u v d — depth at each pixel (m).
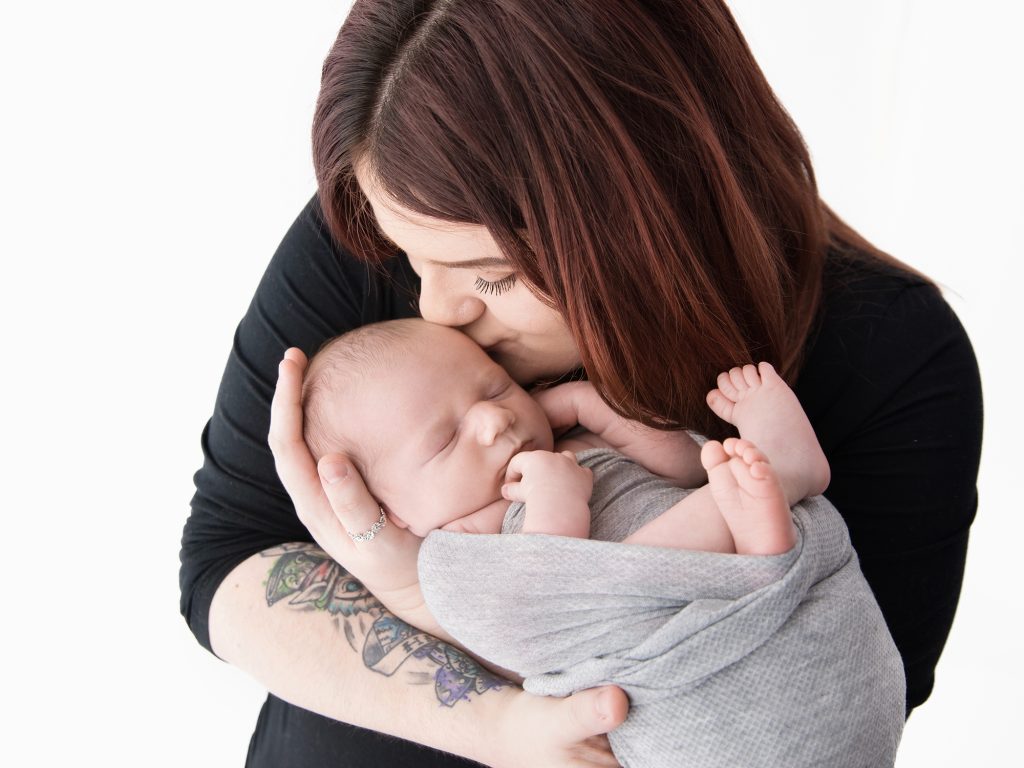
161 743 2.42
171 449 2.52
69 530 2.47
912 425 1.33
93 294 2.46
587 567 1.09
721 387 1.22
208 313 2.52
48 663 2.44
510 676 1.33
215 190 2.49
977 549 2.86
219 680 2.47
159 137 2.44
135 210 2.46
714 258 1.17
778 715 1.05
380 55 1.06
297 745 1.47
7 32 2.34
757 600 1.03
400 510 1.28
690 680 1.04
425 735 1.24
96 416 2.48
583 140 1.03
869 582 1.33
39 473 2.46
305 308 1.39
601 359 1.12
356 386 1.29
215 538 1.41
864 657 1.08
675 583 1.06
